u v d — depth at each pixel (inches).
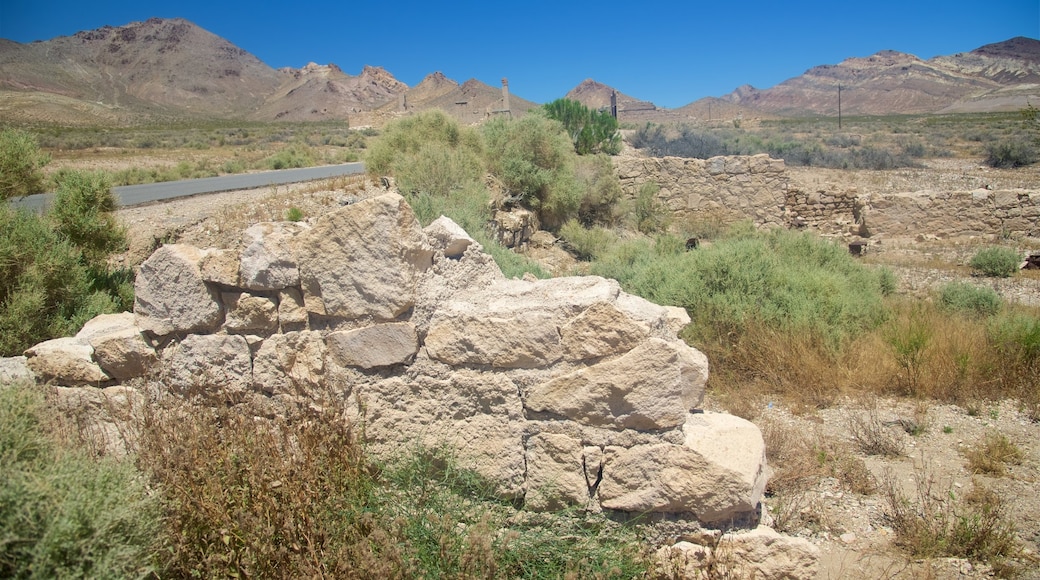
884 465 182.5
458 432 128.3
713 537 118.3
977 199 728.3
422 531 112.0
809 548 115.8
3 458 97.3
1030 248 638.5
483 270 143.0
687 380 128.6
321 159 1267.2
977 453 182.7
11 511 84.8
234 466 115.6
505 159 656.4
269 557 102.4
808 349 259.4
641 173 864.3
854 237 765.9
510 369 124.3
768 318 278.2
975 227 732.0
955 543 139.6
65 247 259.6
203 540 106.0
